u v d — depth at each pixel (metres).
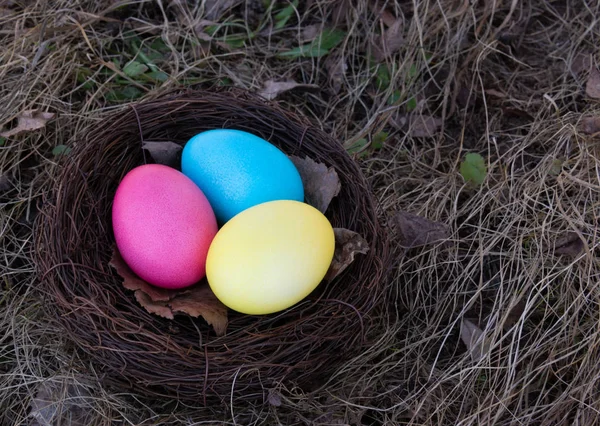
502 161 0.56
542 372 0.49
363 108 0.58
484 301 0.52
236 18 0.59
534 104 0.57
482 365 0.49
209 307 0.47
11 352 0.50
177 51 0.58
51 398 0.48
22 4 0.58
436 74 0.58
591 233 0.51
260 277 0.45
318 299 0.47
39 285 0.49
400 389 0.50
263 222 0.46
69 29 0.56
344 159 0.50
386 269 0.48
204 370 0.45
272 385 0.46
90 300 0.45
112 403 0.48
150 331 0.46
